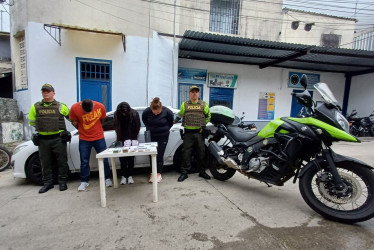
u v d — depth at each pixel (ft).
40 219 8.37
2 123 21.76
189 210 9.07
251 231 7.56
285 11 34.30
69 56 21.27
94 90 22.44
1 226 7.89
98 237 7.22
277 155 9.21
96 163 12.57
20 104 23.61
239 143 10.98
